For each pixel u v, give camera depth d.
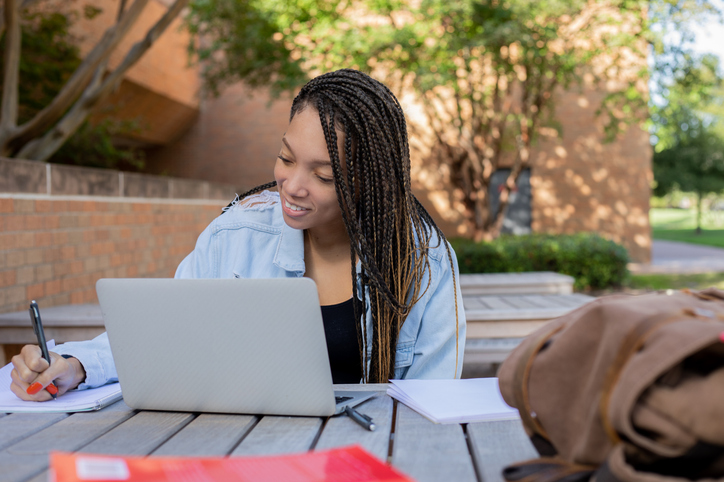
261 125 13.51
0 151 5.32
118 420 1.17
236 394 1.17
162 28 5.75
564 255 9.00
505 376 0.94
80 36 9.09
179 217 5.98
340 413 1.18
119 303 1.16
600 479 0.74
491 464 0.93
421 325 1.61
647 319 0.79
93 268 4.15
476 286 4.64
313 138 1.40
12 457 0.97
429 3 7.59
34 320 1.28
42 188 3.50
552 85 9.45
